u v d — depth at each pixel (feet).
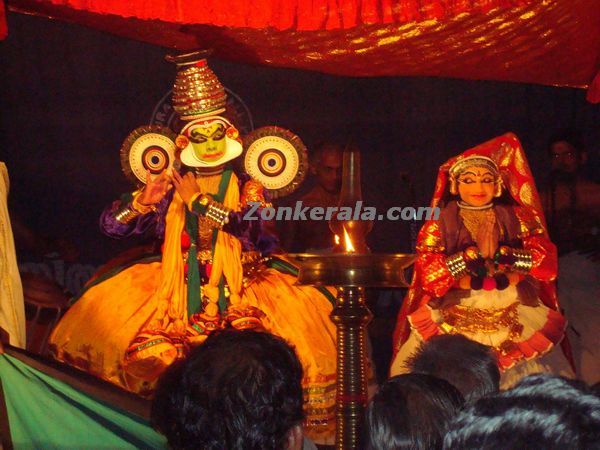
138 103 22.11
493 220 17.67
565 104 23.13
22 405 12.51
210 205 17.07
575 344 21.59
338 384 9.02
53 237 21.62
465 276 17.49
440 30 19.84
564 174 22.74
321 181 22.52
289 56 20.94
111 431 12.41
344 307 9.03
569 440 3.27
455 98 23.18
